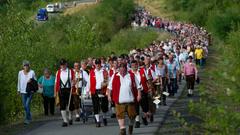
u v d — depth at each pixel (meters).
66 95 19.98
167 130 18.31
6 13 30.97
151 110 20.22
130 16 99.00
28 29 30.48
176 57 33.31
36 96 26.39
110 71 20.70
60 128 19.56
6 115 22.22
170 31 87.56
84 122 20.81
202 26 101.12
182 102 27.09
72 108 20.28
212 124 9.31
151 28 90.00
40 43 31.28
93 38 51.28
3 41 28.44
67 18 80.38
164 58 29.55
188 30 81.00
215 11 93.62
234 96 8.98
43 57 29.67
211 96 9.79
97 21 88.50
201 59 46.59
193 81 29.77
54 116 24.06
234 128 9.12
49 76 24.31
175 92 30.00
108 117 22.45
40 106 26.66
